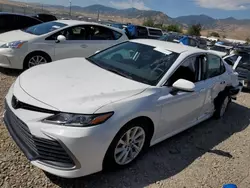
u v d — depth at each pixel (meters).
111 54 4.12
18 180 2.62
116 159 2.91
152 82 3.37
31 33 6.54
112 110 2.67
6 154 2.95
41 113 2.52
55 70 3.39
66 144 2.42
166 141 4.05
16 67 5.95
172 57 3.78
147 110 3.02
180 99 3.58
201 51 4.32
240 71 8.79
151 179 3.05
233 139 4.63
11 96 2.92
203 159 3.73
